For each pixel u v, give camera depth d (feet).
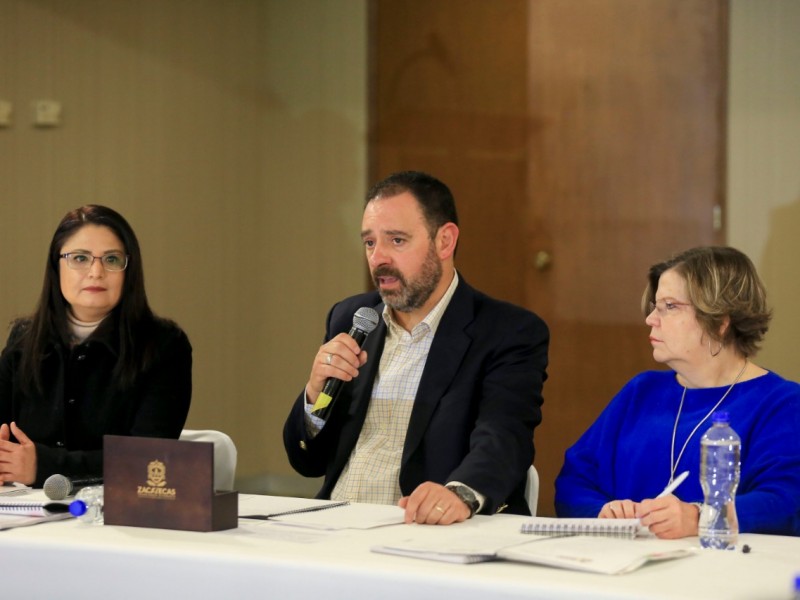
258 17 28.78
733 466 8.41
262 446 29.17
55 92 23.13
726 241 23.77
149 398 12.61
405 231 11.48
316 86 28.32
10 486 11.25
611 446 11.06
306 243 28.58
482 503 9.70
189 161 26.91
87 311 12.60
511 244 26.00
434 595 6.78
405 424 11.58
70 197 23.56
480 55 26.21
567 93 25.25
